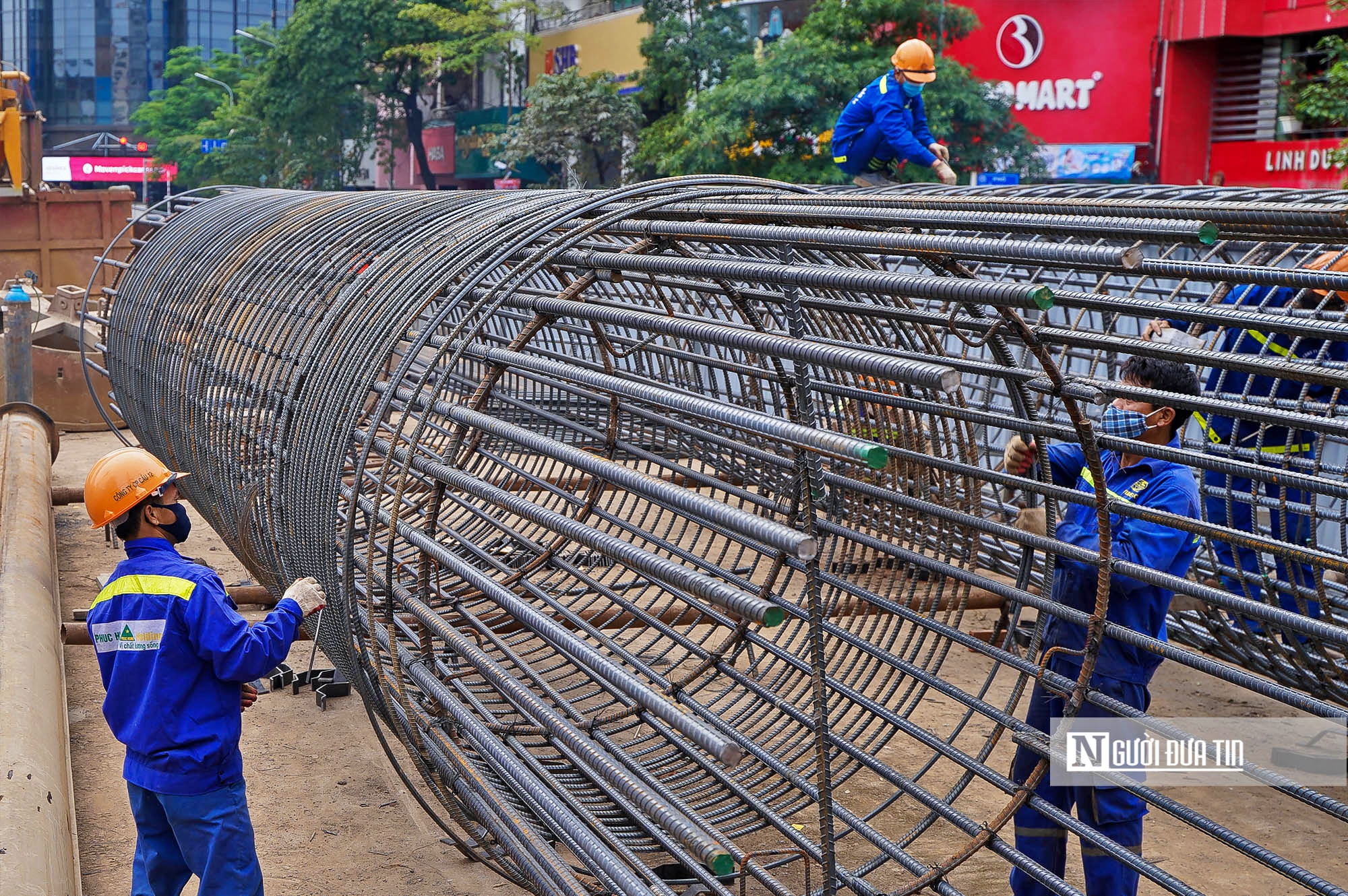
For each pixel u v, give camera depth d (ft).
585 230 11.53
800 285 8.68
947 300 7.59
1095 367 19.42
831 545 16.63
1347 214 6.79
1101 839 9.50
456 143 141.79
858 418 16.30
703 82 91.15
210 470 18.56
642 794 8.22
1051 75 87.66
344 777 15.96
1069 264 7.52
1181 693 19.89
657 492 8.06
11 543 18.99
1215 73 83.41
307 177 133.28
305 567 13.11
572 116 98.63
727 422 7.77
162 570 10.80
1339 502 18.47
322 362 13.44
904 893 10.62
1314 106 51.34
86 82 292.20
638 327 9.71
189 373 19.63
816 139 74.43
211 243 22.16
